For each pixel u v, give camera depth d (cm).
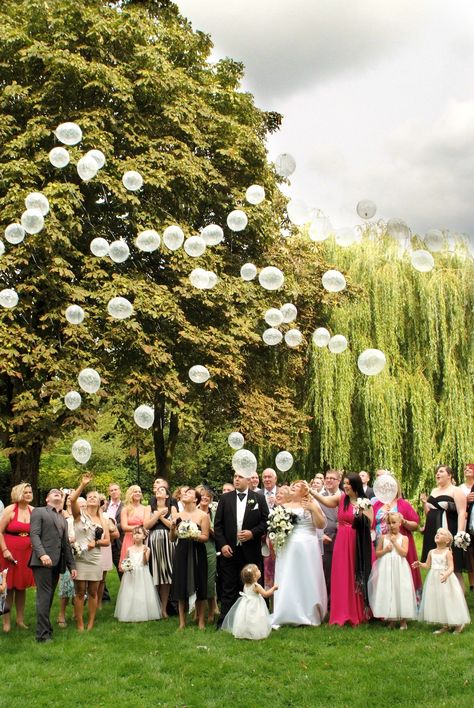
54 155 960
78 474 2420
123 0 1742
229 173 1667
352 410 1744
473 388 1717
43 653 680
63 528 753
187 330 1420
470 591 970
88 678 610
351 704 538
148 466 2550
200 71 1741
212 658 655
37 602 732
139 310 1368
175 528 796
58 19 1431
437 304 1720
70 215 1305
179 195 1511
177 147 1547
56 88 1412
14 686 588
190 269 1446
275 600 800
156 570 864
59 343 1316
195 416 1470
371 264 1783
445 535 756
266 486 959
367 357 844
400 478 1656
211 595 812
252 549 789
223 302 1482
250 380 1664
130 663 645
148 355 1384
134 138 1470
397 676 596
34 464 1445
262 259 1692
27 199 948
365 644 698
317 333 1058
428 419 1670
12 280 1340
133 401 1498
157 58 1491
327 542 864
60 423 1342
